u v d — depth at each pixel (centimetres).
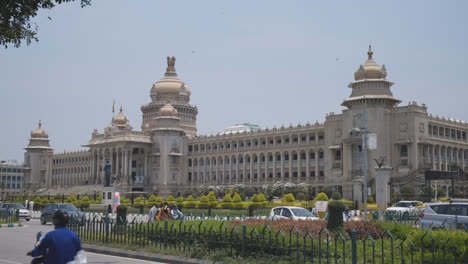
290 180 12256
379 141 10106
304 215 3922
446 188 9619
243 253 2256
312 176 12012
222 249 2372
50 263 1291
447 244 1855
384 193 7662
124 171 14462
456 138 11375
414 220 4700
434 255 1839
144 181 14700
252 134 13425
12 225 4994
